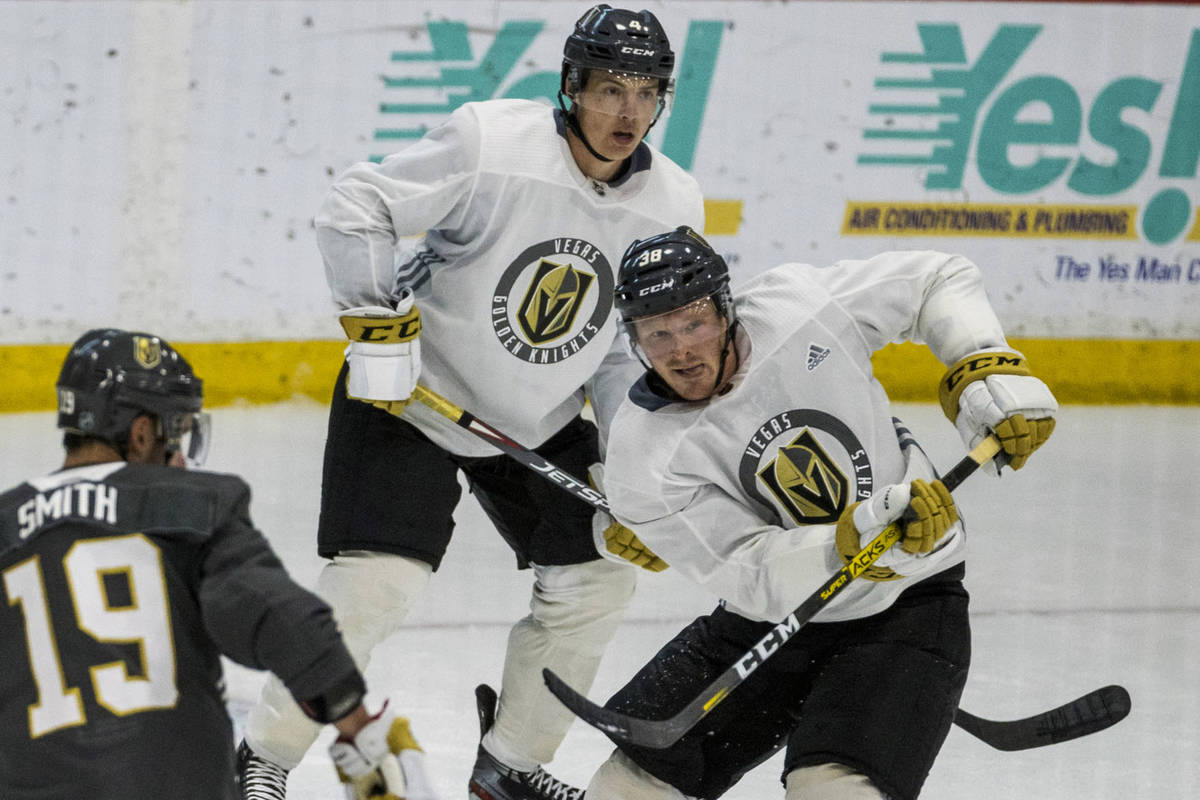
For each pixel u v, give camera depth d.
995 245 28.34
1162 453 25.47
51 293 24.97
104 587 6.84
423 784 7.12
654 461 9.21
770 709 9.80
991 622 16.72
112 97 24.84
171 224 25.44
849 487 9.25
